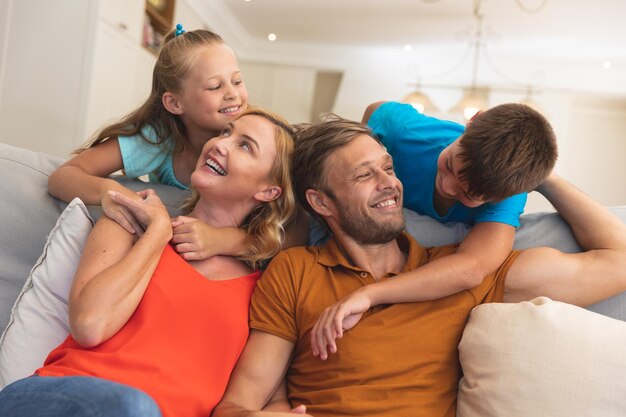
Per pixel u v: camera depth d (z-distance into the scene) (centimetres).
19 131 463
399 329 147
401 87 841
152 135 198
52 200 167
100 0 460
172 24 613
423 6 641
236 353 146
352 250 163
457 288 150
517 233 169
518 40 733
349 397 140
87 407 103
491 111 162
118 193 148
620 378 127
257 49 853
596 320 138
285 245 174
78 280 136
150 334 136
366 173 158
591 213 164
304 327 152
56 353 136
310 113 859
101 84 480
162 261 147
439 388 146
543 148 157
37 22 461
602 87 804
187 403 133
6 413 104
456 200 178
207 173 162
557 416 127
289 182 169
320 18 718
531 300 149
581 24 657
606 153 867
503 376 135
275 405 145
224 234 159
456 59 816
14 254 158
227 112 203
